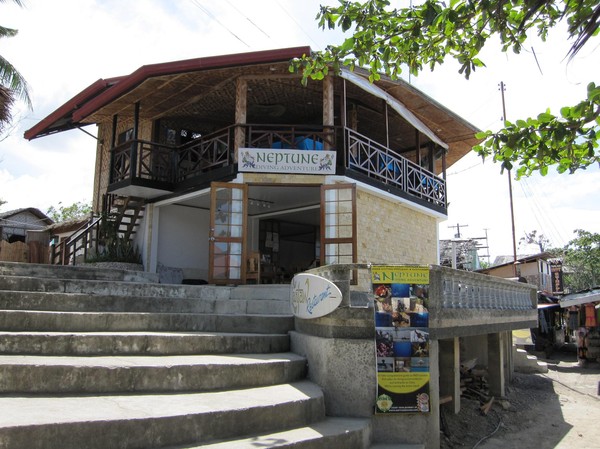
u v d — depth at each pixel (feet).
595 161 16.16
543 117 13.75
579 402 33.88
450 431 23.79
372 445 16.93
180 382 15.40
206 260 44.24
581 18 11.79
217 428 13.33
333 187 33.86
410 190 43.21
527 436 24.99
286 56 31.76
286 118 43.91
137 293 25.59
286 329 22.61
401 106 38.55
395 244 41.45
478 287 25.04
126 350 17.22
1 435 10.35
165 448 12.31
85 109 40.50
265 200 41.78
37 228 82.94
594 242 120.57
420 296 18.16
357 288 32.48
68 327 18.40
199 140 39.19
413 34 16.12
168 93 37.60
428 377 17.71
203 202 41.63
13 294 19.74
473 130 48.42
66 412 12.01
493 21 15.69
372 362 17.70
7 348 15.74
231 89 37.45
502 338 32.96
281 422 14.80
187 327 20.93
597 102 12.84
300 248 57.47
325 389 17.75
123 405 13.16
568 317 64.95
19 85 43.04
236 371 16.55
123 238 41.45
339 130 35.86
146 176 41.70
